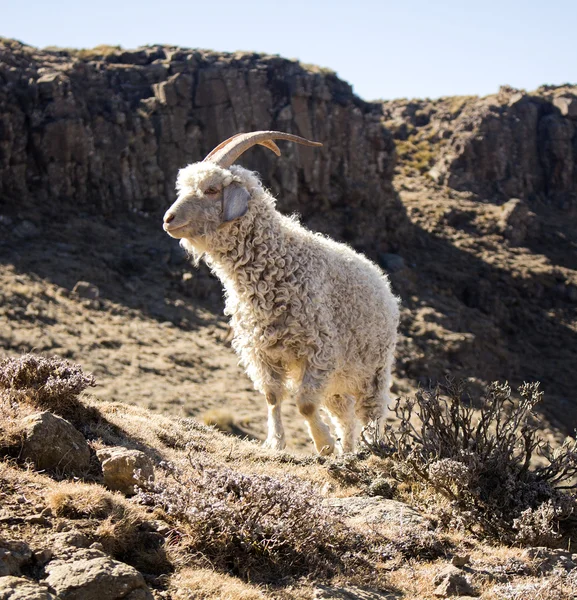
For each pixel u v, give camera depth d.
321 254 8.17
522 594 4.68
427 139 81.75
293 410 28.84
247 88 51.88
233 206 7.59
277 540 4.79
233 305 8.04
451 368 42.09
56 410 6.45
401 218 58.31
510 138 76.00
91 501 4.69
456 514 6.19
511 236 64.25
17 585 3.61
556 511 6.23
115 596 3.81
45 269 38.81
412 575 4.98
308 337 7.74
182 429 7.55
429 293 51.97
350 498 6.26
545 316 55.28
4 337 29.55
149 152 49.25
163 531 4.72
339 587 4.62
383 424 9.24
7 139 44.91
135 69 52.94
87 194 47.22
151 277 41.50
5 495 4.61
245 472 6.28
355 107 57.03
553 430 34.78
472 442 7.20
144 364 30.98
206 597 4.16
